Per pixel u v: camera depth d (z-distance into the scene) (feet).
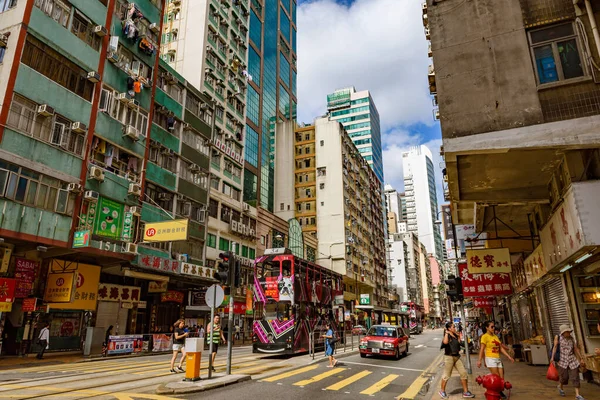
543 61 28.48
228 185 115.75
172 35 119.55
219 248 104.99
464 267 57.41
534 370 44.27
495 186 34.88
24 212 50.47
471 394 28.66
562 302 41.65
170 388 28.19
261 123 169.68
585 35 27.45
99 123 64.08
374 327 64.59
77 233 56.18
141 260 68.80
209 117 101.76
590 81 26.76
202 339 32.81
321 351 67.26
